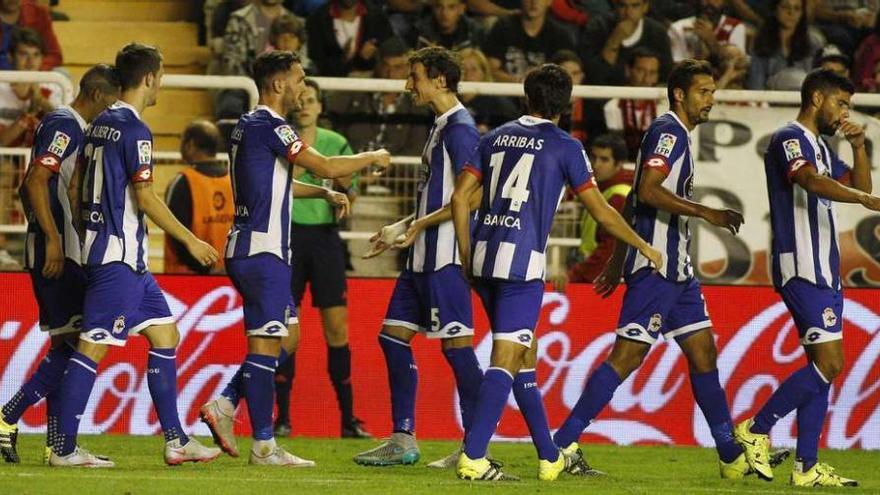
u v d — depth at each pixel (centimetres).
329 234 3534
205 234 3609
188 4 5156
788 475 2886
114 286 2588
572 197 3747
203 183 3609
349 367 3550
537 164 2517
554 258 3753
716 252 3706
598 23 4566
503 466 2938
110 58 4994
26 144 3859
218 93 4281
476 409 2508
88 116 2755
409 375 2850
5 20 4606
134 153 2567
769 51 4694
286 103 2730
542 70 2569
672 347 3619
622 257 2808
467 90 3709
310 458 3008
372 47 4534
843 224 3722
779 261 2695
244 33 4553
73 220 2678
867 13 4766
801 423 2678
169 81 3656
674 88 2738
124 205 2592
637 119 3950
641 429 3600
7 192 3666
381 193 3762
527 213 2514
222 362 3559
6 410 2767
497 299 2533
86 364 2595
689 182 2733
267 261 2686
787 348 3638
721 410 2784
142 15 5188
